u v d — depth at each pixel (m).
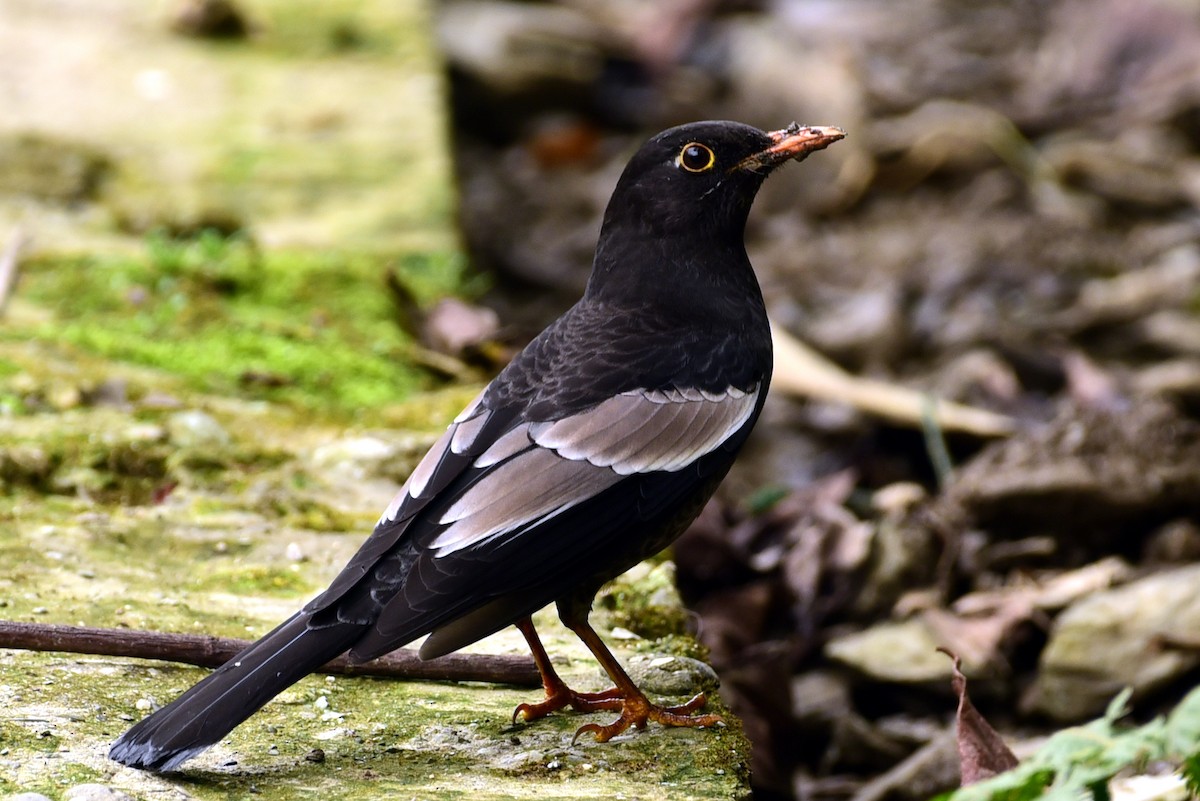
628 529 7.26
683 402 7.59
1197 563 10.37
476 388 11.91
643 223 8.19
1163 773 8.30
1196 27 19.91
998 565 10.55
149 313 12.46
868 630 10.15
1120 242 16.33
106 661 7.62
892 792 8.98
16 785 6.33
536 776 6.83
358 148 15.38
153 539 9.22
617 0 22.83
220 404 11.10
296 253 13.55
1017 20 22.06
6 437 10.05
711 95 20.50
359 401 11.52
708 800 6.63
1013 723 9.62
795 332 14.59
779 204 18.12
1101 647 9.40
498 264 16.83
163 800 6.31
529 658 7.89
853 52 20.27
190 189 14.50
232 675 6.44
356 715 7.39
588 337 7.80
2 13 17.56
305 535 9.39
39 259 13.05
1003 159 18.03
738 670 9.61
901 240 16.81
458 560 6.77
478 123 20.06
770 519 11.19
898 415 12.55
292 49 17.45
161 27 17.61
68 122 15.34
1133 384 13.38
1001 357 13.95
